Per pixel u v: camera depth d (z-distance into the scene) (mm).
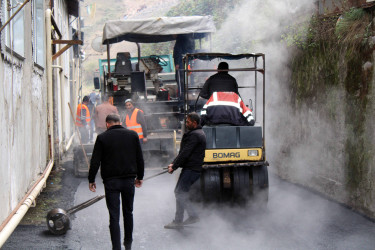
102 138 5148
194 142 6027
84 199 8055
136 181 5512
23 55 6547
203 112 7160
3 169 4965
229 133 6898
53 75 11078
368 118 6492
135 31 10094
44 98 9586
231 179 7070
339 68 7387
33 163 7453
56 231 5934
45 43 10062
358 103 6785
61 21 15688
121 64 11039
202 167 6730
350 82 7023
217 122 7016
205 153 6848
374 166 6332
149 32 10133
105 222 6613
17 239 5750
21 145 6199
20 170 6082
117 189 5129
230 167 7020
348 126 7094
